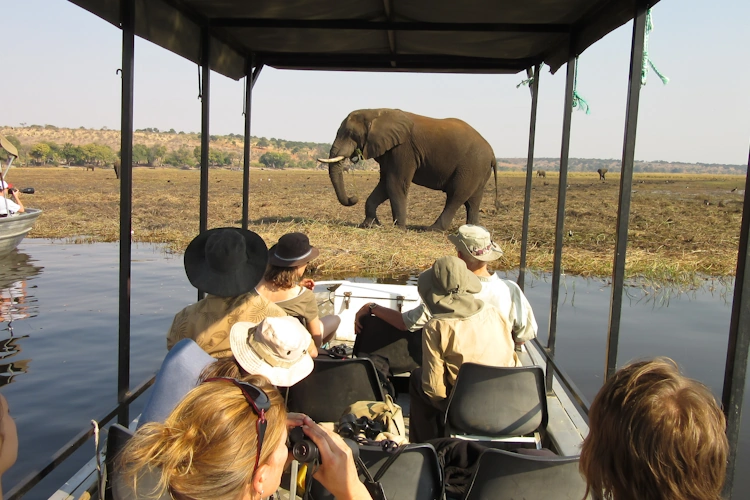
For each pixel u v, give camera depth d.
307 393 3.61
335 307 5.76
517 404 3.38
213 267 3.18
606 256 14.70
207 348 3.21
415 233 17.06
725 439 1.30
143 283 11.20
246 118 6.16
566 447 3.78
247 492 1.36
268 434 1.38
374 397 3.63
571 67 4.90
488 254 4.14
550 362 4.77
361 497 1.79
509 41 5.46
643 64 3.43
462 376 3.35
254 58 6.25
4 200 13.52
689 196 41.28
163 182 50.62
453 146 17.73
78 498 3.04
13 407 5.77
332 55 6.29
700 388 1.33
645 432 1.26
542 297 11.05
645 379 1.35
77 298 9.99
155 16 4.05
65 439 5.18
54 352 7.30
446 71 6.57
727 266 14.07
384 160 18.08
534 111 6.32
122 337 3.80
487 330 3.49
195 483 1.27
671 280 12.75
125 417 3.86
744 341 2.35
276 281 3.83
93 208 25.12
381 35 5.45
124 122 3.61
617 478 1.32
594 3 4.26
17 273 12.03
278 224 17.81
